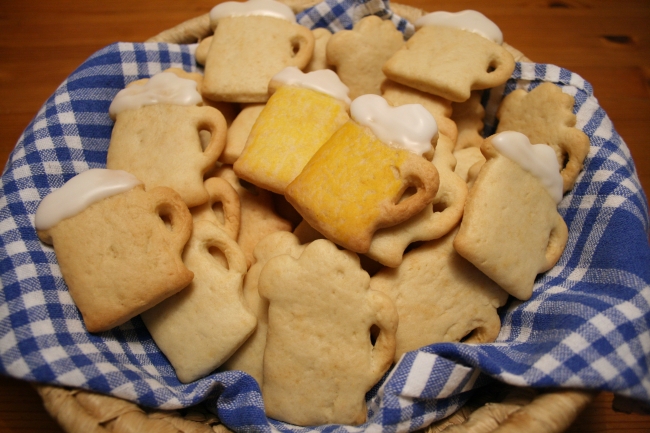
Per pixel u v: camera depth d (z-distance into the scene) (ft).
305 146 0.98
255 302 0.96
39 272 0.90
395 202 0.90
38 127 1.07
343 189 0.90
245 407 0.87
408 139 0.91
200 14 1.58
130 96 1.08
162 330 0.93
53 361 0.81
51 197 0.92
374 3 1.25
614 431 1.10
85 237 0.90
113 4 1.60
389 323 0.88
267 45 1.14
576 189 1.04
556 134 1.07
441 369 0.83
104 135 1.13
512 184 0.94
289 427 0.88
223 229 0.98
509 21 1.58
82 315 0.89
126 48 1.18
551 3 1.61
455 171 1.08
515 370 0.81
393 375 0.83
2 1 1.60
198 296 0.92
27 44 1.53
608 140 1.05
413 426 0.83
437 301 0.95
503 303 0.98
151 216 0.91
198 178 1.00
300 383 0.88
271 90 1.05
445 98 1.09
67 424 0.79
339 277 0.89
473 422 0.80
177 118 1.04
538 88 1.11
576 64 1.52
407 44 1.14
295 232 1.04
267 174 0.97
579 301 0.87
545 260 0.97
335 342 0.88
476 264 0.91
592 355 0.79
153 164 1.01
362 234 0.89
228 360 0.96
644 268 0.89
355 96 1.18
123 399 0.82
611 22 1.59
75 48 1.53
